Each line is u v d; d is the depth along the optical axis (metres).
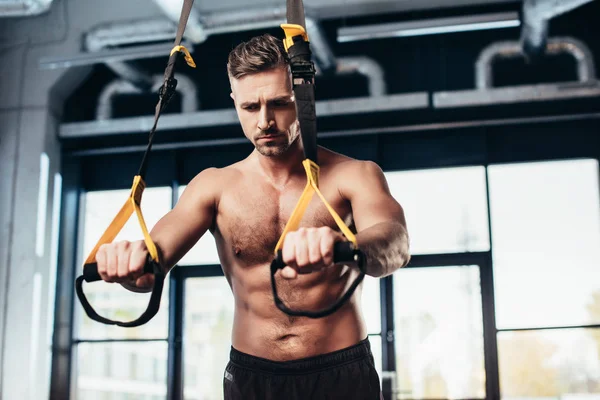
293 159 1.42
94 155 7.96
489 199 7.16
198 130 7.48
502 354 6.86
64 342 7.55
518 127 7.27
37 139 7.58
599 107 6.96
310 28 6.45
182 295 7.49
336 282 1.41
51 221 7.63
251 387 1.42
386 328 6.95
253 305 1.44
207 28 6.29
